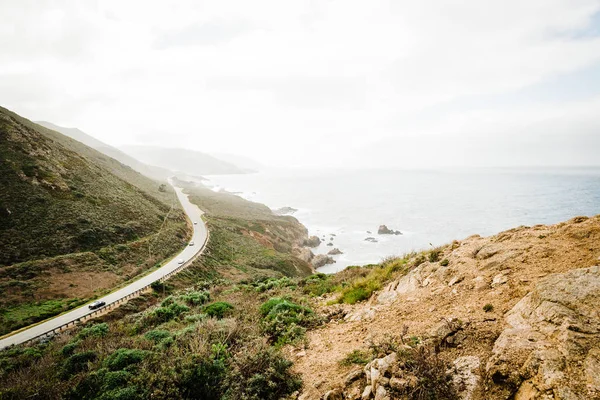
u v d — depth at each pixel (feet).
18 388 26.68
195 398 19.98
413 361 13.92
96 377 23.70
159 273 135.23
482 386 12.04
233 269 163.63
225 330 28.25
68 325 87.97
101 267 133.90
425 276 26.73
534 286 15.83
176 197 367.25
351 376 16.49
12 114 282.56
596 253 17.16
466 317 16.87
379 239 268.82
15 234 134.10
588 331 11.32
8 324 89.97
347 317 28.27
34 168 175.22
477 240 28.60
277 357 21.17
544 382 10.37
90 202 178.19
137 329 45.55
